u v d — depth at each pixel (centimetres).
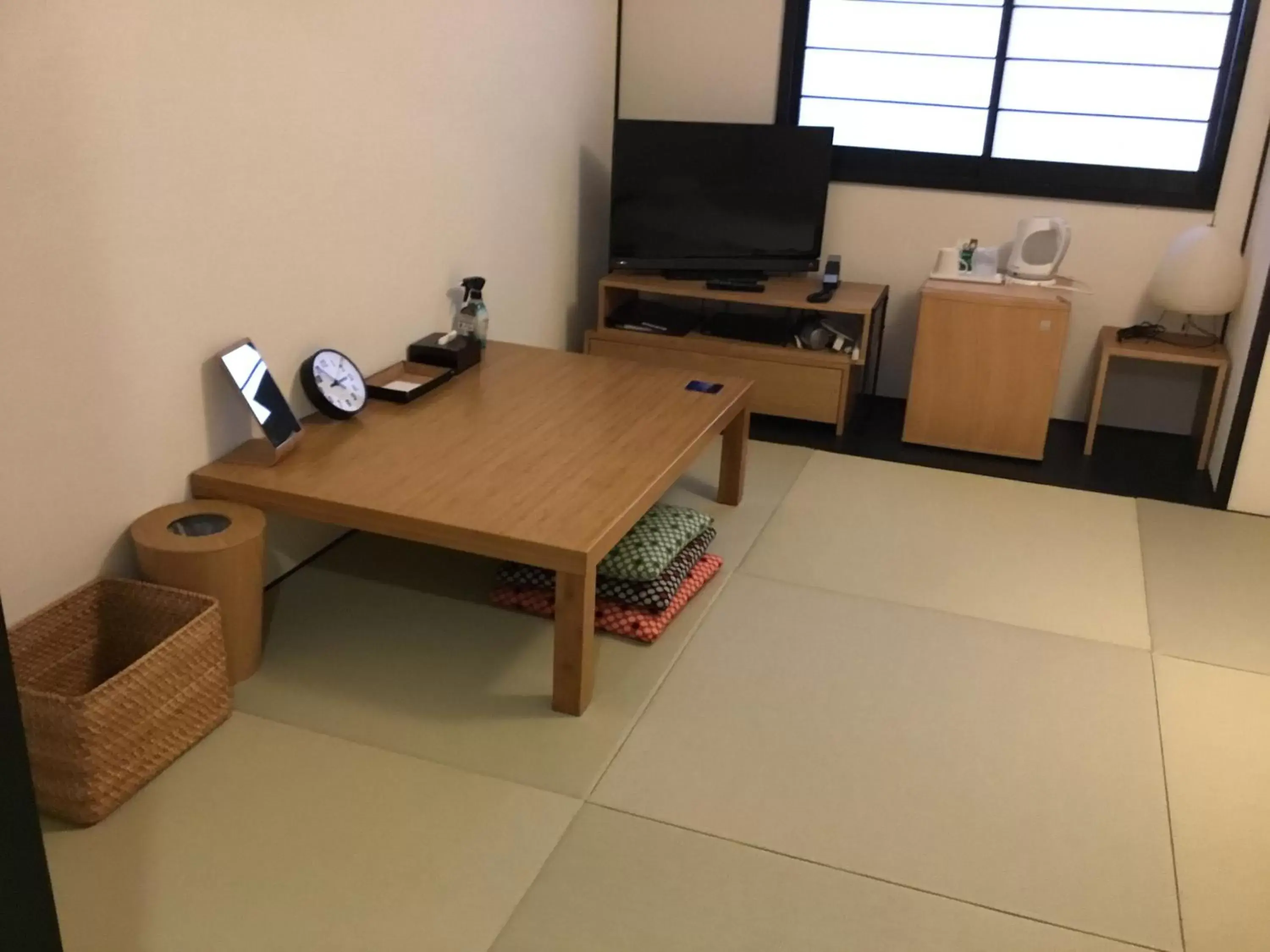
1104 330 433
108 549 241
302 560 308
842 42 450
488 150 370
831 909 194
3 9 195
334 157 292
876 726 246
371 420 301
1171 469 409
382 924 185
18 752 139
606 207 480
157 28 229
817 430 435
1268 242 369
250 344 268
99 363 229
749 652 274
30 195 207
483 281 354
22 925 145
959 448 418
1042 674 270
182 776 219
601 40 449
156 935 181
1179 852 211
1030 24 426
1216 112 413
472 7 345
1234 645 288
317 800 214
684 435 300
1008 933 190
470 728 238
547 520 244
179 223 244
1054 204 436
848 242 465
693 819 214
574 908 191
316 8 275
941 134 449
